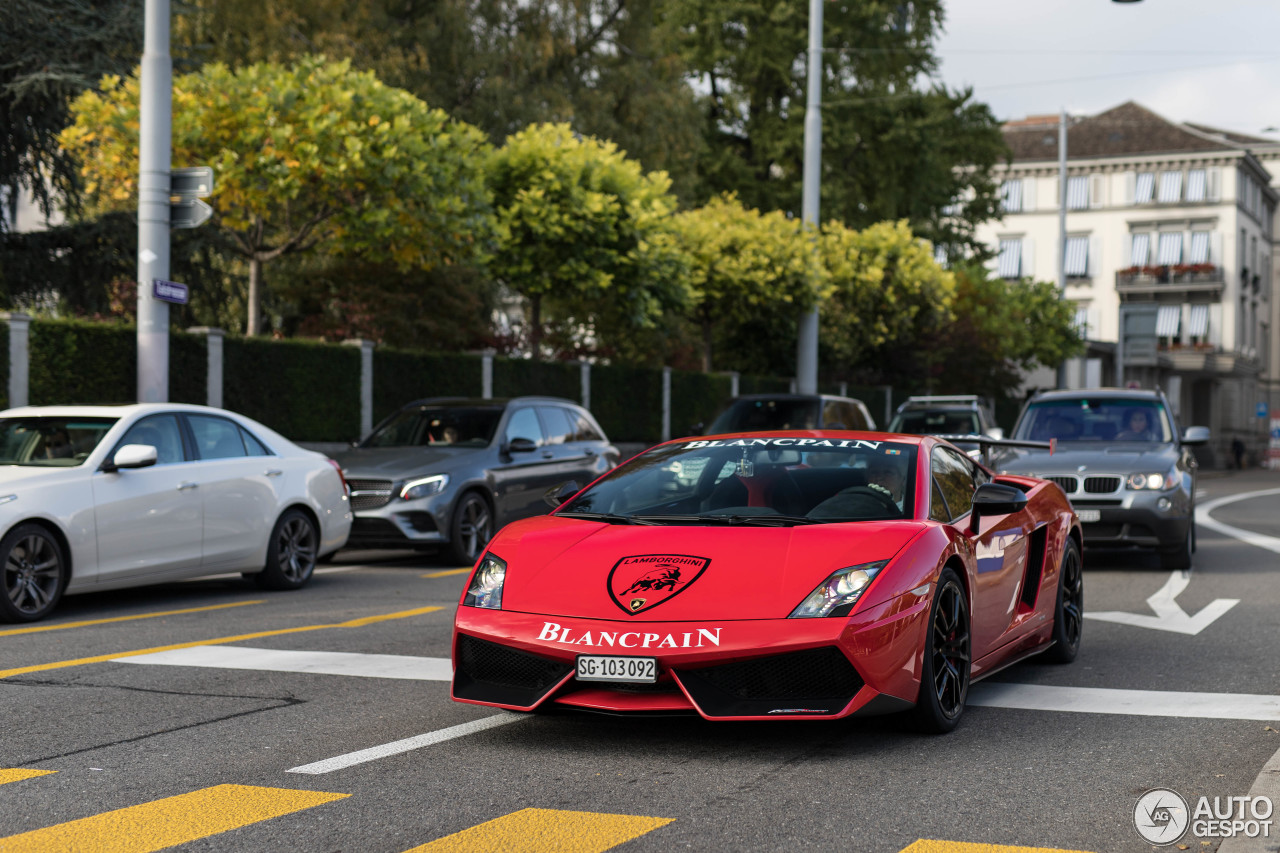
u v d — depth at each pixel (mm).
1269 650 7836
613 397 26812
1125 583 11492
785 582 5125
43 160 22438
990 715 5965
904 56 44094
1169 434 13570
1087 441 13516
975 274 47344
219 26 26672
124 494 9492
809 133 27453
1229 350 69312
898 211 45125
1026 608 6883
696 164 41188
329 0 27172
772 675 5000
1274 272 78688
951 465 6680
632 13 33812
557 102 31000
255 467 10664
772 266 28391
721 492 6137
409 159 18375
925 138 43000
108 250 23062
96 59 20562
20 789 4633
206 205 14398
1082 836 4098
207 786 4680
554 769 4934
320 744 5336
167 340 14531
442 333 28984
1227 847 3949
